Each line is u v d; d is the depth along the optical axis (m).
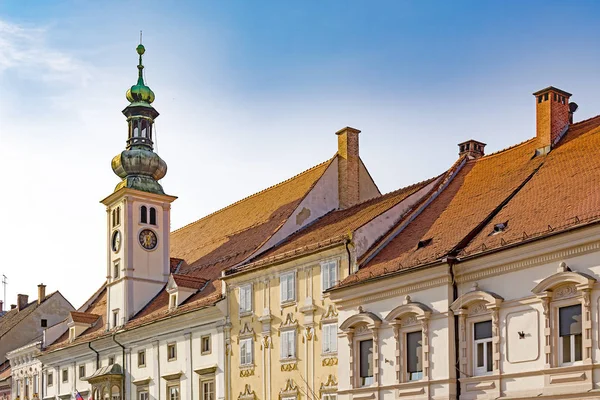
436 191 48.47
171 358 60.12
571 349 33.38
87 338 70.31
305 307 48.31
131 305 67.38
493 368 36.19
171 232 81.06
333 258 46.69
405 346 40.41
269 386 50.41
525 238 35.59
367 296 42.78
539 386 34.12
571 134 43.91
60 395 74.25
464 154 50.94
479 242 38.62
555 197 38.06
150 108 72.88
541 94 45.03
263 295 52.06
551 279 33.84
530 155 44.66
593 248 32.91
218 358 55.00
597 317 32.34
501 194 42.41
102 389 66.25
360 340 42.97
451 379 37.59
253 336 52.34
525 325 35.09
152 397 61.59
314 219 57.38
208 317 56.44
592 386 32.12
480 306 37.19
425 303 39.53
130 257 68.31
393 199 49.69
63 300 95.00
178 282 59.88
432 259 39.47
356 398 42.34
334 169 58.94
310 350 47.59
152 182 71.31
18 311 101.25
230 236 65.12
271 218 59.94
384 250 45.25
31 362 81.12
